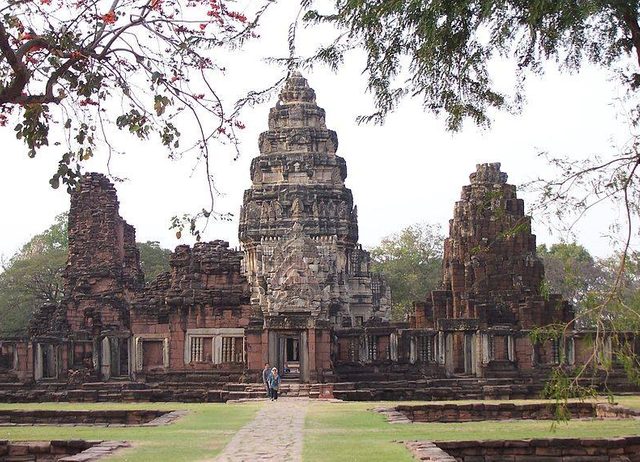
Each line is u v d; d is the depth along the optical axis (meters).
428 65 29.55
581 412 43.88
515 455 30.48
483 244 78.50
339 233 122.31
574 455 30.56
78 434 33.75
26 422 41.62
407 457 26.34
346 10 28.61
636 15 27.94
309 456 26.80
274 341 62.91
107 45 26.23
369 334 68.31
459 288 78.12
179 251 70.12
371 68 29.92
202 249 69.88
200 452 28.06
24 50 25.19
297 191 122.88
